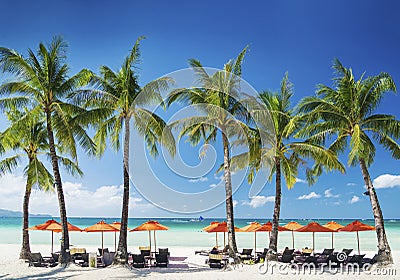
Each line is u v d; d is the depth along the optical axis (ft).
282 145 62.13
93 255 59.00
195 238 153.07
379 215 55.88
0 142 57.82
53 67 57.93
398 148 58.29
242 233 186.19
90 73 58.85
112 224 75.25
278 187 61.72
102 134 57.88
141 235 172.76
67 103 57.77
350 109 59.31
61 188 58.29
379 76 57.67
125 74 58.13
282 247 120.78
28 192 67.41
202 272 53.11
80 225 288.51
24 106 57.88
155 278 48.14
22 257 64.75
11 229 234.79
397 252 83.61
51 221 68.13
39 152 68.49
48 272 52.75
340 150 63.36
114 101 56.80
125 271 52.39
